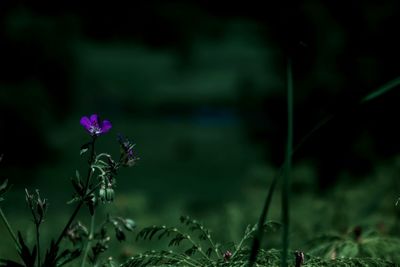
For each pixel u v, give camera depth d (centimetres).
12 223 716
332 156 1337
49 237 716
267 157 1689
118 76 6016
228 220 646
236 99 5197
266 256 317
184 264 313
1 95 2806
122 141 284
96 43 7312
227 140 3747
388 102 1341
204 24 7675
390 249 383
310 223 601
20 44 3064
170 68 6538
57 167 2878
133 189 2577
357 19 1573
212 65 6625
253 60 6656
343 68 1570
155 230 327
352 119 1357
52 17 3441
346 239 402
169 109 4981
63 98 3406
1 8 3158
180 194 2448
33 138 2844
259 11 7788
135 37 7475
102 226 291
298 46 251
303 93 1563
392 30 1552
